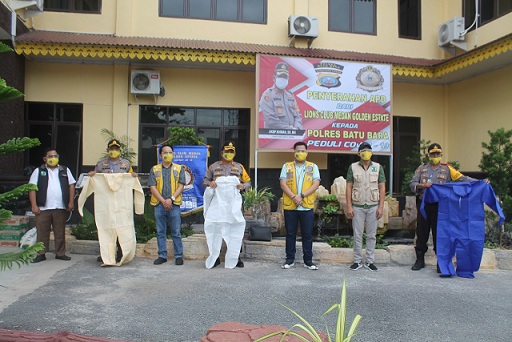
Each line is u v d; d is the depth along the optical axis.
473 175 8.99
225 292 5.20
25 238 7.25
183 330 3.97
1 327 3.91
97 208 6.61
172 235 6.81
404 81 11.76
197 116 10.70
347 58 10.15
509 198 7.78
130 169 7.04
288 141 9.72
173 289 5.29
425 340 3.87
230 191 6.68
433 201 6.58
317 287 5.52
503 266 6.99
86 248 7.36
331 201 8.35
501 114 10.18
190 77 10.53
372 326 4.18
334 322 4.26
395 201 9.05
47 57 9.89
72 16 10.08
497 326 4.23
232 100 10.72
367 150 6.54
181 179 6.81
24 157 10.02
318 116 9.88
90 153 10.13
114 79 10.16
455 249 6.39
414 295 5.25
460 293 5.39
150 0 10.36
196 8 10.64
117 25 10.11
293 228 6.62
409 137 11.97
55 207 6.78
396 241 8.30
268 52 9.63
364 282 5.85
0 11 8.07
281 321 4.25
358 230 6.66
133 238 6.71
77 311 4.41
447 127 11.98
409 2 11.88
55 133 10.19
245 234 7.57
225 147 6.84
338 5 11.42
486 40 10.45
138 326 4.04
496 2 10.19
